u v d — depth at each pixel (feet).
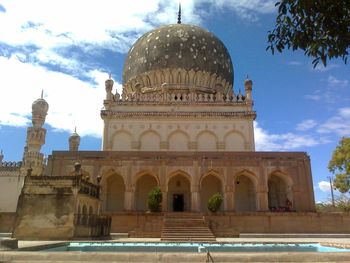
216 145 89.56
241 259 22.30
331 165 97.14
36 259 22.81
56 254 23.02
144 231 60.59
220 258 22.29
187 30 107.96
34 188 48.39
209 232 55.11
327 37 15.33
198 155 75.05
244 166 74.33
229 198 72.23
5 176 92.73
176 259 22.33
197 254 22.65
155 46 104.53
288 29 16.30
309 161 75.36
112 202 77.87
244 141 89.92
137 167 74.08
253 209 78.43
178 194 79.71
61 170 74.28
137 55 107.45
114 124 90.94
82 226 48.93
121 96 104.32
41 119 90.89
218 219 65.72
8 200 90.94
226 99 95.45
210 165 74.08
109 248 37.14
